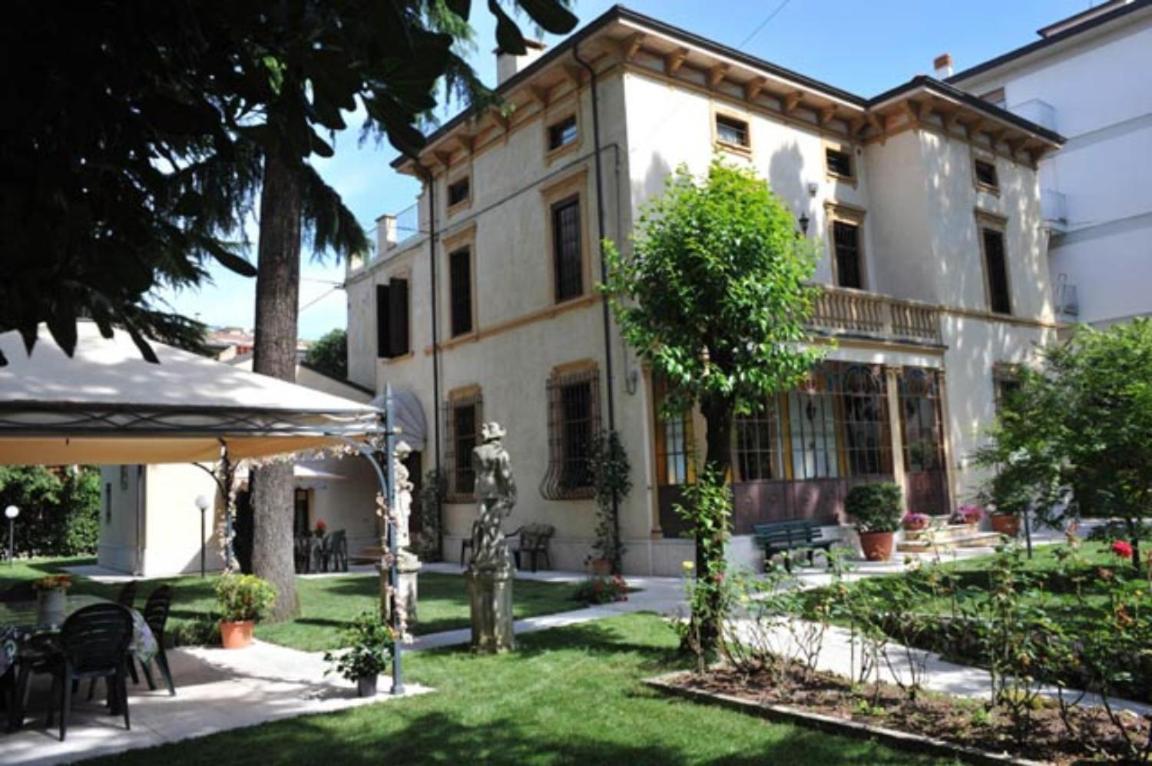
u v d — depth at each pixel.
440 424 20.19
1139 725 5.02
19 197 1.72
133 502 20.53
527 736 5.74
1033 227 22.16
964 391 18.67
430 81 1.80
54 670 6.61
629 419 15.04
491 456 8.81
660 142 15.69
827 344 14.09
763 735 5.48
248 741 5.95
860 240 19.23
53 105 1.69
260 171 11.67
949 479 17.89
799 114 18.34
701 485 7.86
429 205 20.92
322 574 17.59
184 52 1.86
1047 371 10.55
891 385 16.95
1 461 9.53
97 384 6.32
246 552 15.79
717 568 7.38
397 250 22.38
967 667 6.94
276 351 11.42
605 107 15.82
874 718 5.54
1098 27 24.20
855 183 19.38
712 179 8.36
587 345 16.05
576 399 16.44
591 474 15.75
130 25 1.70
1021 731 4.92
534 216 17.58
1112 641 4.92
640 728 5.77
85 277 1.90
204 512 19.55
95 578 19.08
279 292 11.52
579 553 15.91
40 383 6.08
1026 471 9.80
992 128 20.91
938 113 19.62
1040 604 5.46
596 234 15.91
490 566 8.59
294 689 7.54
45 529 26.77
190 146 2.54
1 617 7.54
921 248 18.72
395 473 7.78
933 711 5.62
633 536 14.85
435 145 19.97
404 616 7.60
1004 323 20.31
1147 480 8.79
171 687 7.52
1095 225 24.34
